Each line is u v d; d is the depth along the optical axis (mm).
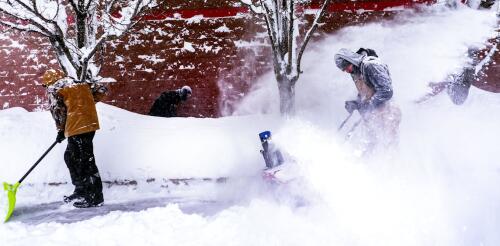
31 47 8281
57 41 5863
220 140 6203
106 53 8312
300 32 8211
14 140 6223
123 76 8352
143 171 5941
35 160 6020
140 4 6418
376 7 8219
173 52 8383
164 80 8359
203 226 4230
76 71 6113
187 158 6012
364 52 5043
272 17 6539
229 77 8344
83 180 5344
